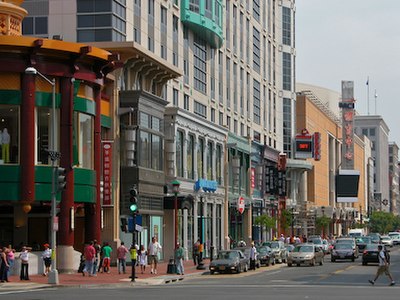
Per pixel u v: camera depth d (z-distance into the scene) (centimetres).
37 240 5459
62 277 4572
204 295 3338
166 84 7119
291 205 12394
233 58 9675
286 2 13125
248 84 10469
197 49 8225
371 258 6575
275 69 12306
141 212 5962
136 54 5938
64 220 4950
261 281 4506
